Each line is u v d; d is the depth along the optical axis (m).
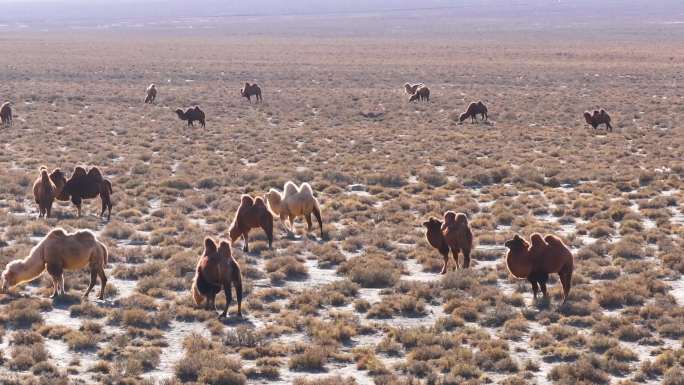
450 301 20.91
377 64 115.56
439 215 32.22
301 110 70.44
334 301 21.27
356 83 93.00
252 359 17.39
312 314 20.36
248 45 161.38
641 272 24.16
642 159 45.91
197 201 34.44
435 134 56.25
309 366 16.89
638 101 74.44
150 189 36.69
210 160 45.31
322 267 25.05
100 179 31.69
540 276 20.98
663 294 22.06
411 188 38.16
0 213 31.41
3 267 23.34
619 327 19.06
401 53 137.12
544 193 37.53
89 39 190.12
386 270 23.56
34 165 43.41
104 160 45.41
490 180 40.31
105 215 32.34
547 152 48.69
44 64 113.81
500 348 17.45
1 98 76.19
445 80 96.06
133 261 25.30
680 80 93.06
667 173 41.56
